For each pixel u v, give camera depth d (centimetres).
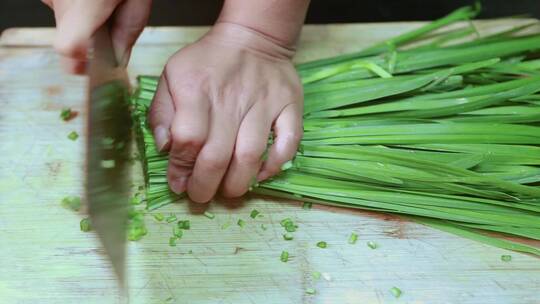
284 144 48
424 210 49
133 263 46
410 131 50
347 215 49
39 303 44
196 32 59
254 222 49
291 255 47
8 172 50
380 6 71
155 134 47
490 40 56
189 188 47
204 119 45
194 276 46
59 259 46
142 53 57
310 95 52
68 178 50
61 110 54
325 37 60
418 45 60
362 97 52
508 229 49
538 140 50
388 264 47
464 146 50
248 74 48
